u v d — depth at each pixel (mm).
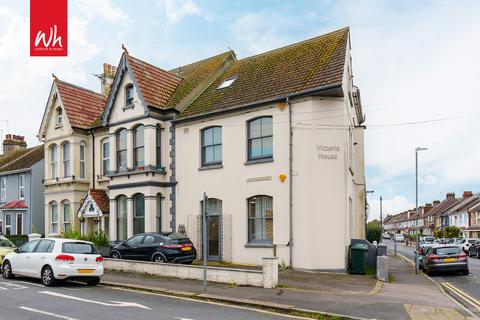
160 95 23703
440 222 89375
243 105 20109
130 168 23359
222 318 9859
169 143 23031
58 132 28250
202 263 20250
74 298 12164
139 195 23281
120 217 24109
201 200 21594
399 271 23609
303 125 18547
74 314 10016
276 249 18781
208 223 21375
